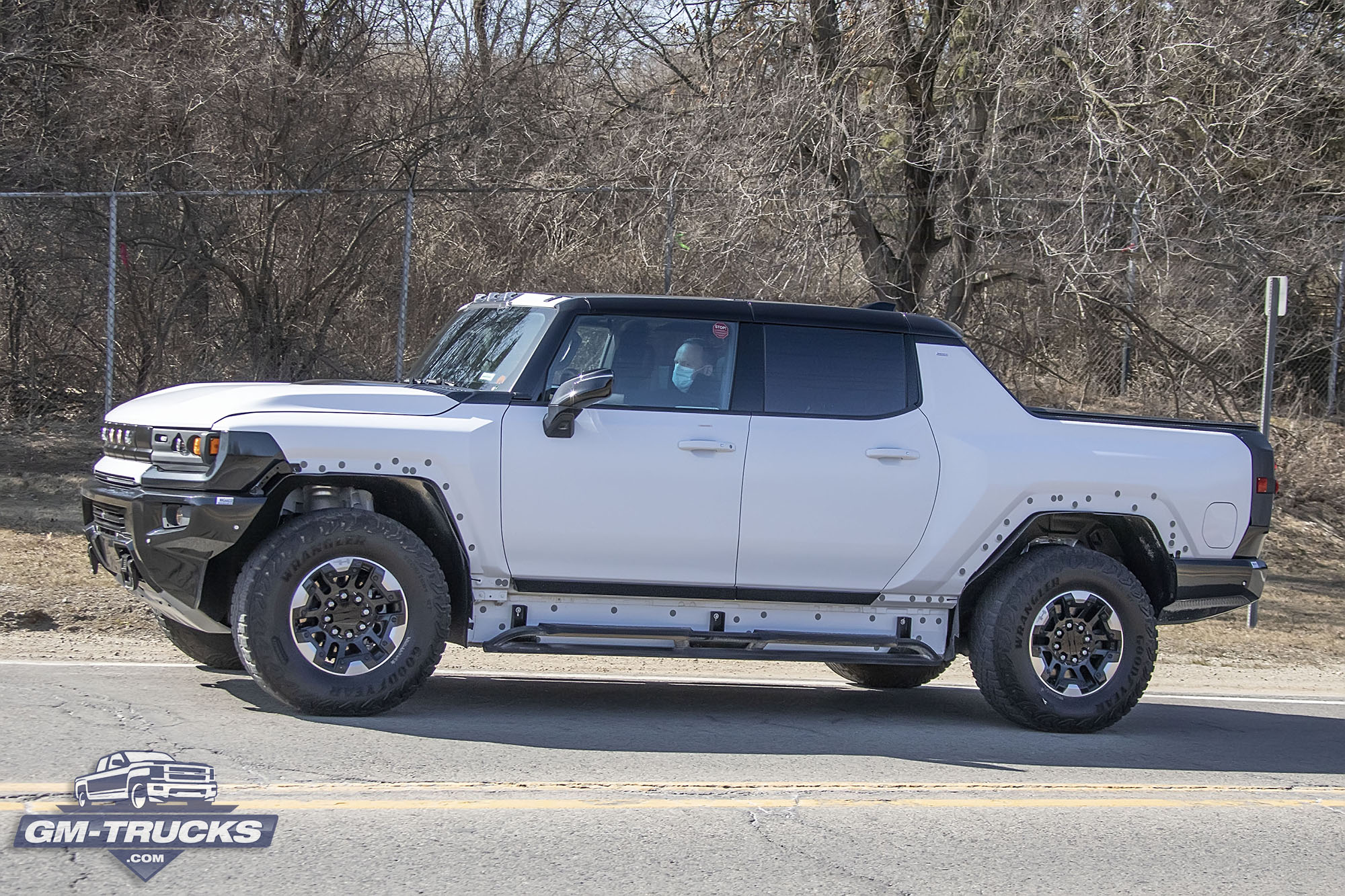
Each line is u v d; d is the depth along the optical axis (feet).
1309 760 25.05
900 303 48.91
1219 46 45.34
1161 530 26.09
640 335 24.52
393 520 23.59
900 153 48.06
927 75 48.49
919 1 48.44
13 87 53.88
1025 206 46.26
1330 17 53.01
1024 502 25.39
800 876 16.35
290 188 52.08
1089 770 22.94
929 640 25.64
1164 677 34.53
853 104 46.52
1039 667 25.45
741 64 48.67
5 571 34.30
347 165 52.90
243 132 52.60
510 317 25.48
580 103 60.13
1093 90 44.29
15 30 53.01
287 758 19.97
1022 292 50.83
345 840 16.71
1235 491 26.58
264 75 51.49
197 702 23.27
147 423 22.94
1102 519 26.40
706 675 31.30
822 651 24.89
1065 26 45.73
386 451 22.62
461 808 18.25
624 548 23.84
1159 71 45.60
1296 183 54.08
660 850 17.03
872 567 24.94
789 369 24.94
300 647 22.07
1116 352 53.06
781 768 21.65
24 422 50.42
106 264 49.26
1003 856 17.78
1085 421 26.43
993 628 25.21
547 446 23.45
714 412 24.35
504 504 23.25
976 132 47.39
